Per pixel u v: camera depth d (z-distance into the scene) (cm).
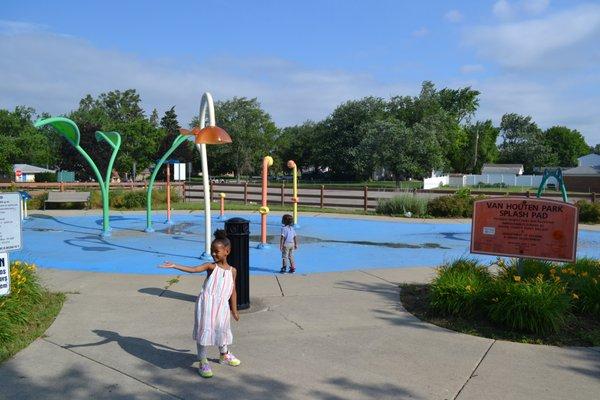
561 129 11975
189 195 2902
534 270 700
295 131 8988
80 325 589
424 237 1485
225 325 460
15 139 6106
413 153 4631
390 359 496
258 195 2953
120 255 1120
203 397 412
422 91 6638
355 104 6900
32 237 1405
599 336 561
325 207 2423
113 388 426
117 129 6172
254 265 1016
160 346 525
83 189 2703
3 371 455
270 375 456
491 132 9775
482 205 689
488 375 461
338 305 690
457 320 613
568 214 646
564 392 428
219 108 7494
